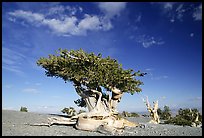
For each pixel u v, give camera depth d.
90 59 28.55
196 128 29.72
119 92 30.56
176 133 23.75
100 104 29.08
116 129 23.80
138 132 24.09
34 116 34.81
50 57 31.41
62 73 30.30
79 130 24.70
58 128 25.23
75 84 31.25
